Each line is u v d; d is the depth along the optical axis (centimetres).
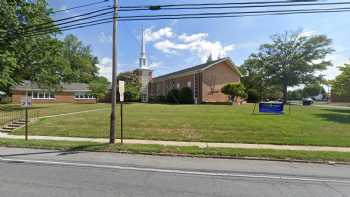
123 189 557
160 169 739
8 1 2567
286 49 4747
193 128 1451
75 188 559
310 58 4594
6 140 1203
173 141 1192
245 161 862
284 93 4850
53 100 4775
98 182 605
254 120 1700
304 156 895
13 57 2533
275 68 4825
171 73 5056
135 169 735
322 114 2102
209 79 3612
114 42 1106
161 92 5056
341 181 641
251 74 5353
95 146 1061
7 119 1912
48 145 1088
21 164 782
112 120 1115
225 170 737
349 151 993
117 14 1109
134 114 2075
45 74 3164
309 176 685
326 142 1142
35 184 584
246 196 527
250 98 4375
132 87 4822
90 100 5125
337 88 2781
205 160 870
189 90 3800
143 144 1102
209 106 2955
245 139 1212
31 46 2883
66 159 860
